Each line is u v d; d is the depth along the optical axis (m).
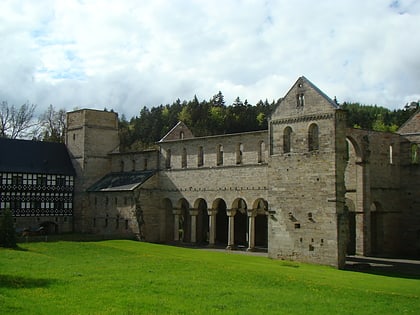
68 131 104.12
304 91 64.62
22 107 120.56
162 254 62.56
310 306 32.38
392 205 78.81
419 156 78.25
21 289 34.59
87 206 98.88
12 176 93.50
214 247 80.00
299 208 63.75
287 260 64.25
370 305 33.84
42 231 95.56
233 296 34.44
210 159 81.50
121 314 28.39
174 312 29.14
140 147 155.38
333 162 60.88
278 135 66.81
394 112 173.38
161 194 89.38
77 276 41.59
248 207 75.00
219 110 171.38
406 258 72.56
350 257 71.88
